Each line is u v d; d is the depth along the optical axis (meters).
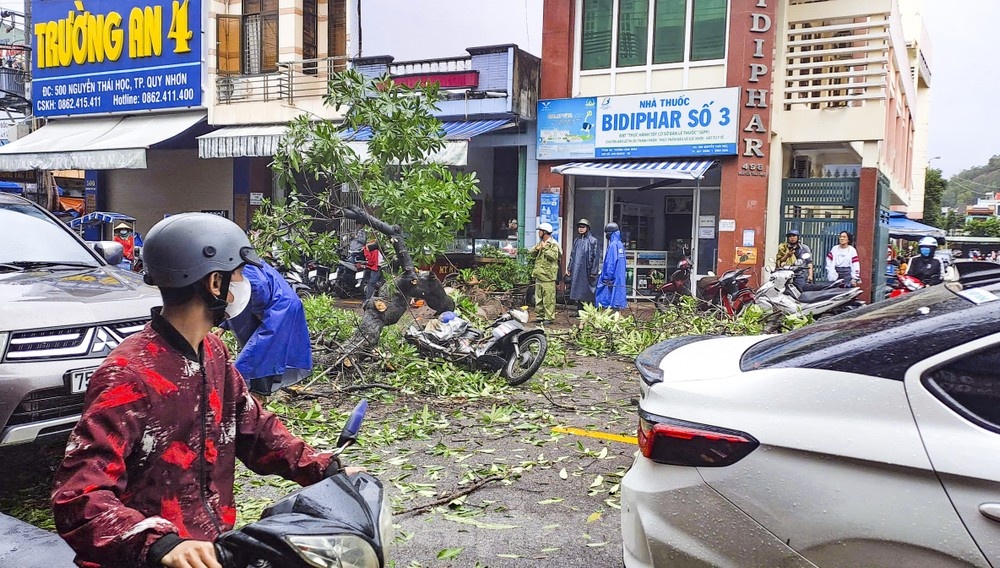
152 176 19.38
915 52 25.38
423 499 4.48
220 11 17.30
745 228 13.51
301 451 2.11
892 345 2.48
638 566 2.73
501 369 7.45
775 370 2.64
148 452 1.78
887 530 2.28
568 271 14.93
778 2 13.36
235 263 1.87
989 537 2.16
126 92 18.08
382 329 7.87
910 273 12.09
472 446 5.57
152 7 17.56
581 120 14.48
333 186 7.52
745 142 13.37
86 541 1.58
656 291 13.80
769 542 2.45
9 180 22.41
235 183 18.36
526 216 15.26
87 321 4.34
